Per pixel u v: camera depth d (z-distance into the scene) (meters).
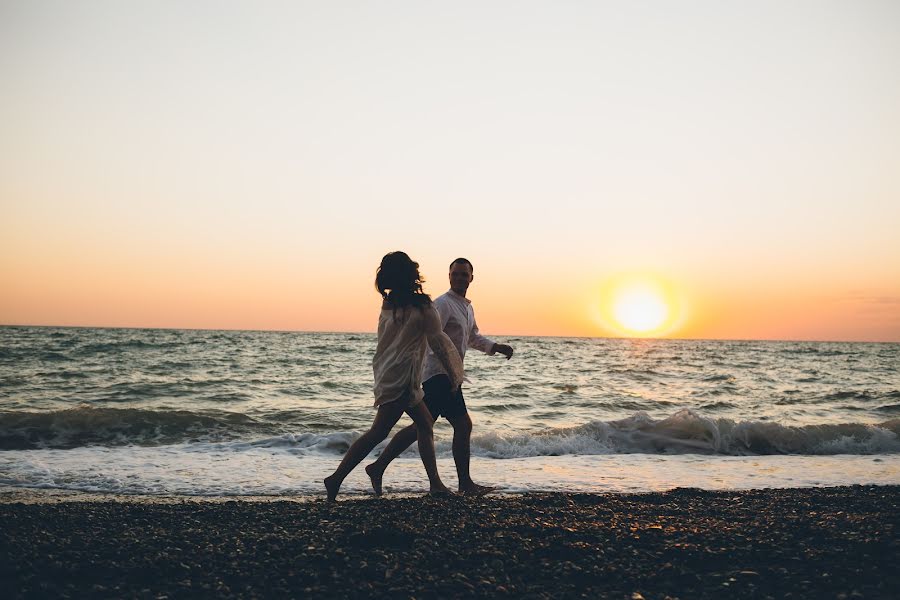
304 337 80.88
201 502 5.22
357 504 4.63
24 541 3.43
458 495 5.00
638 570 3.09
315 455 7.83
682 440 8.98
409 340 4.80
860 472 7.32
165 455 7.64
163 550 3.34
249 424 10.27
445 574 3.02
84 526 3.86
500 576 3.01
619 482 6.50
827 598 2.75
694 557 3.27
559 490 6.07
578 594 2.81
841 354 53.88
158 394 15.80
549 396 17.06
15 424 9.19
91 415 9.62
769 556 3.27
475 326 5.54
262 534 3.67
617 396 17.36
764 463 7.88
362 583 2.90
